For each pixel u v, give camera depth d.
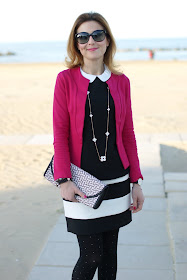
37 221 4.36
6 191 5.42
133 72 24.27
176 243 3.62
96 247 2.26
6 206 4.85
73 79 2.29
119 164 2.30
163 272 3.17
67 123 2.28
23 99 14.25
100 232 2.26
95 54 2.27
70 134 2.29
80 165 2.27
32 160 6.91
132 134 2.46
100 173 2.26
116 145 2.31
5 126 9.80
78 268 2.29
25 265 3.42
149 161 6.46
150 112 11.38
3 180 5.90
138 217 4.27
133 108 12.09
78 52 2.37
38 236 3.98
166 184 5.35
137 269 3.22
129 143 2.45
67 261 3.38
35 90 16.81
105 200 2.25
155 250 3.54
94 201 2.15
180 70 25.16
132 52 59.38
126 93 2.43
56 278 3.12
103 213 2.25
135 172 2.41
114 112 2.28
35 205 4.86
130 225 4.08
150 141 7.86
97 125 2.24
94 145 2.25
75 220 2.26
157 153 6.91
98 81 2.29
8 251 3.68
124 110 2.35
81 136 2.24
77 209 2.24
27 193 5.32
